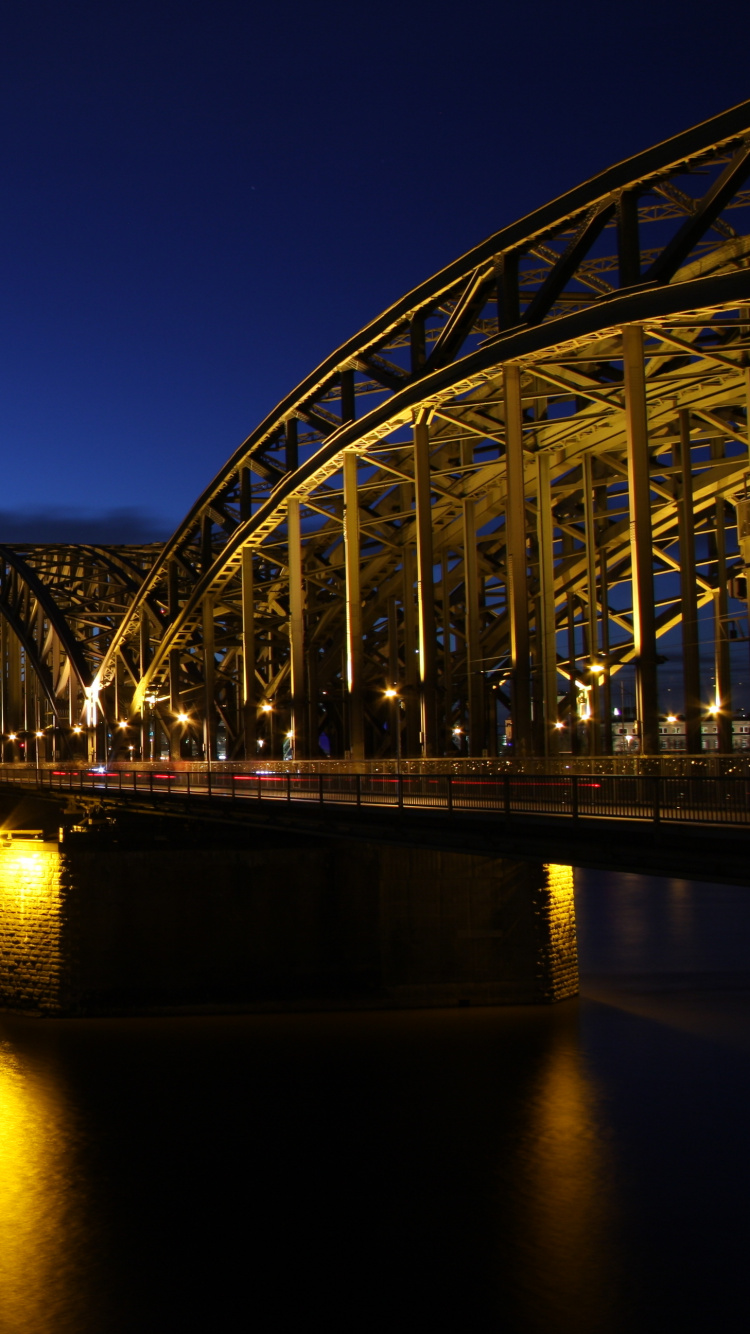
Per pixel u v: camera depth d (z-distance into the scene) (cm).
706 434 6144
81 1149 3894
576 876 10488
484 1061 4606
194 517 8562
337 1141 3884
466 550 6856
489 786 3162
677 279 4953
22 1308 2945
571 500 7169
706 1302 2855
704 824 2395
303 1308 2906
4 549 11881
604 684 6350
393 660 8038
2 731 12888
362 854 5447
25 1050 4931
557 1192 3462
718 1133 3838
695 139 4247
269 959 5425
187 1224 3369
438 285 5462
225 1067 4634
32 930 5594
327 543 8175
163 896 5462
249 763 5912
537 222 4866
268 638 9538
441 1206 3416
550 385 5622
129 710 11300
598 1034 4919
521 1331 2767
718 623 6038
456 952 5409
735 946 6794
